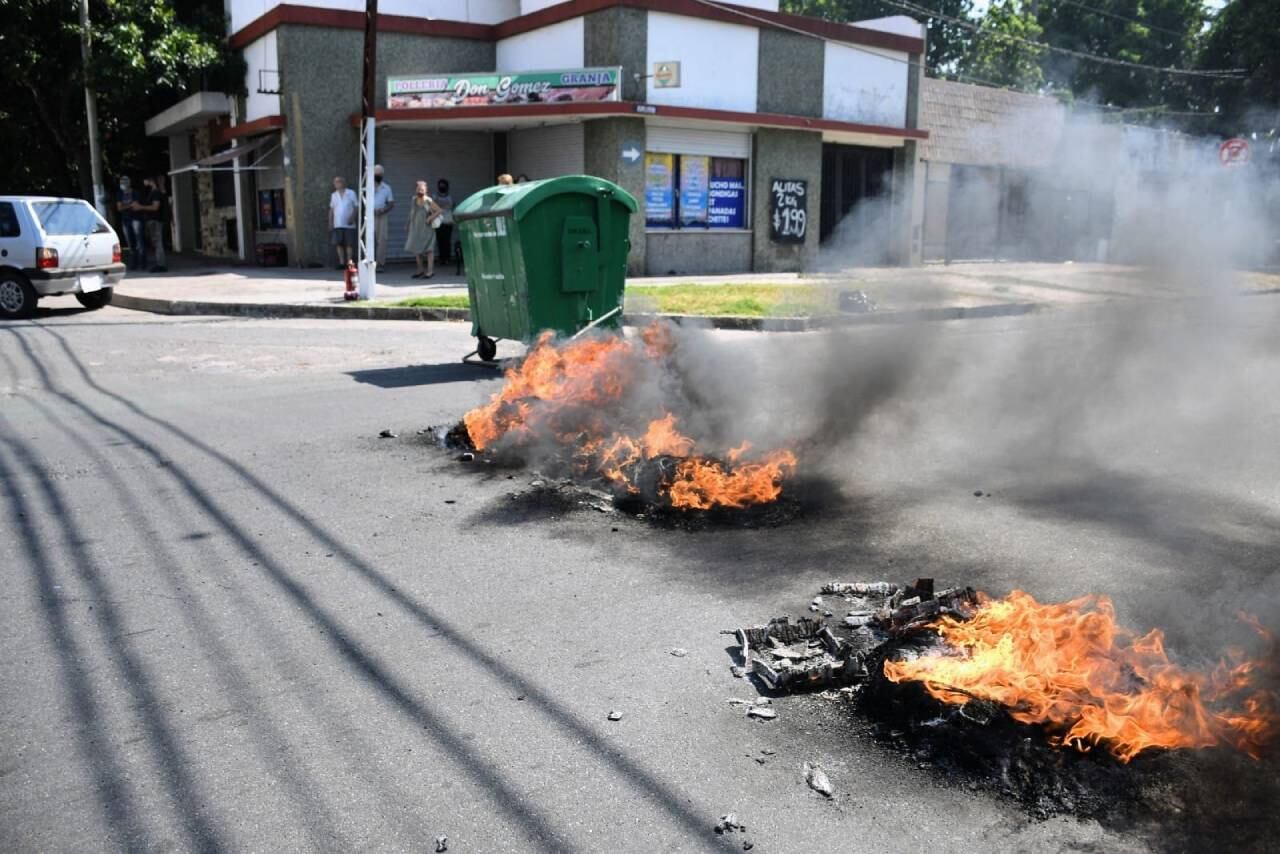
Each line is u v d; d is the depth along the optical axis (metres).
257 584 4.36
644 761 2.98
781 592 4.27
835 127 21.98
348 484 5.88
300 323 13.60
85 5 21.84
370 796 2.81
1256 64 25.16
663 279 19.19
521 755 3.01
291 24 19.84
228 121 24.05
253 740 3.10
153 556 4.70
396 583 4.37
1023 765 2.90
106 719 3.23
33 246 13.88
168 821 2.70
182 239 29.22
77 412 7.82
